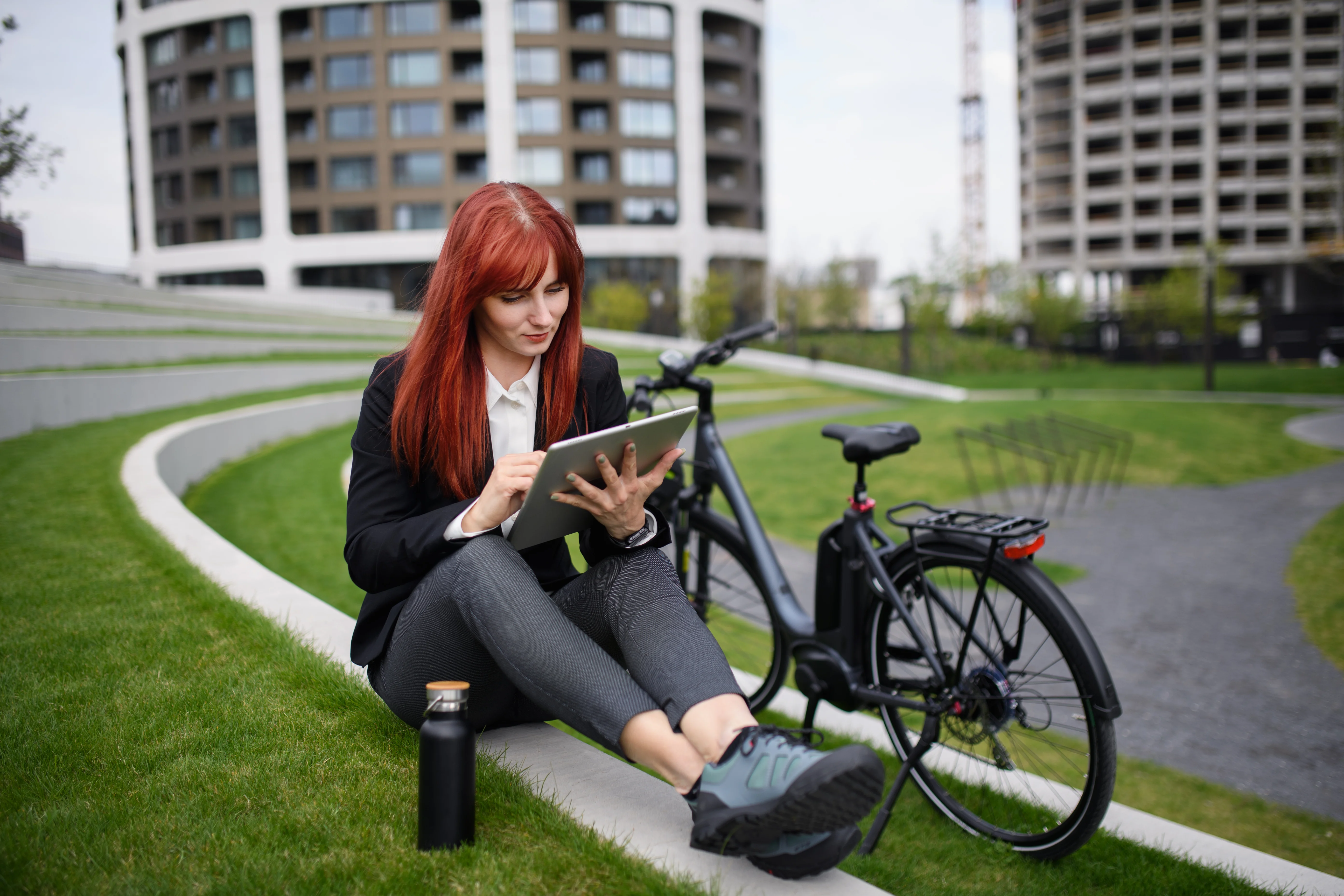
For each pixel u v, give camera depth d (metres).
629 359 20.72
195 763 1.53
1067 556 6.04
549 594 1.63
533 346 1.49
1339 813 2.60
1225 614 4.67
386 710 1.75
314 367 12.14
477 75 39.31
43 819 1.33
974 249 41.22
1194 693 3.59
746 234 42.25
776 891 1.21
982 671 1.90
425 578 1.46
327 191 38.94
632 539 1.50
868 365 27.66
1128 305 33.03
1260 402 14.70
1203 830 2.49
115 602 2.47
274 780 1.48
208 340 11.81
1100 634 4.38
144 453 5.31
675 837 1.35
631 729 1.27
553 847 1.30
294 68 39.41
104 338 9.56
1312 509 7.44
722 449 2.56
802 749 1.20
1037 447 8.26
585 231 39.34
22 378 6.49
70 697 1.80
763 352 26.98
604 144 39.47
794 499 8.06
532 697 1.35
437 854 1.27
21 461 5.12
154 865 1.23
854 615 2.09
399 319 24.50
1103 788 1.75
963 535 1.92
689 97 40.12
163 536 3.22
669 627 1.37
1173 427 11.69
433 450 1.51
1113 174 52.31
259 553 4.54
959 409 13.46
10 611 2.37
